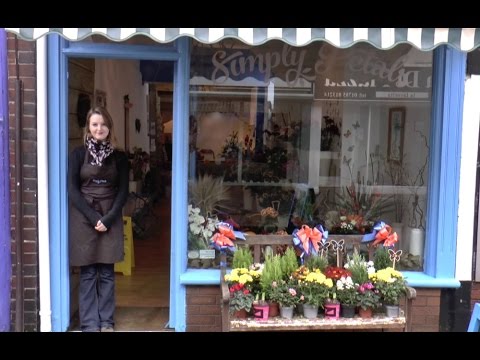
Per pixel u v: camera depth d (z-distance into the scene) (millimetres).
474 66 4094
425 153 4344
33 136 3904
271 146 4395
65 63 3977
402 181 4473
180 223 4133
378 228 4176
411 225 4445
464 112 4121
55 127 3951
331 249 4152
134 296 5012
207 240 4273
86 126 3971
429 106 4297
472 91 4113
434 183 4203
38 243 3977
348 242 4160
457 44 3240
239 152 4348
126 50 4004
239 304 3504
